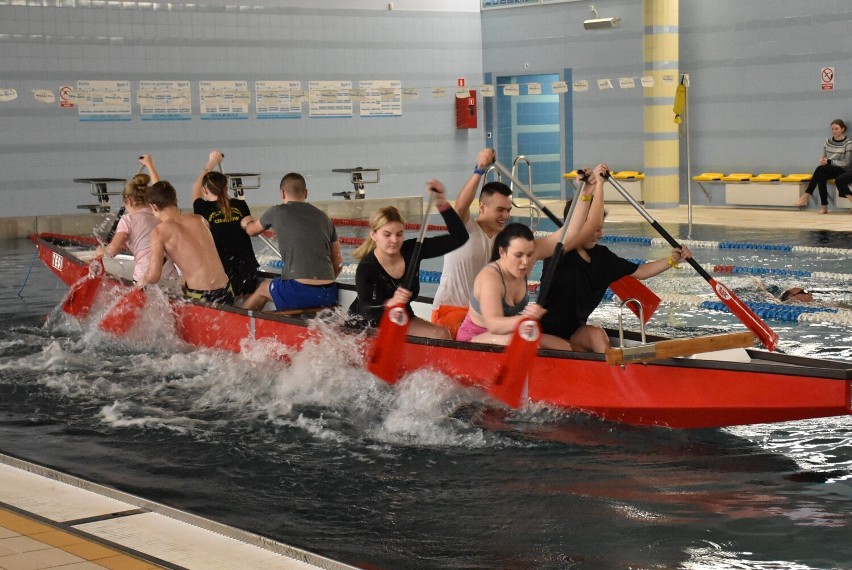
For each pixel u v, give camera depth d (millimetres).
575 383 5504
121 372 6844
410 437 5367
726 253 13023
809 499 4355
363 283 6254
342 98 19859
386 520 4156
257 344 6809
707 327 8203
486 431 5461
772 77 18109
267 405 6008
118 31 17531
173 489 4543
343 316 6824
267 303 8008
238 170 18922
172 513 4039
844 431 5367
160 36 17922
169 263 7961
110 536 3752
